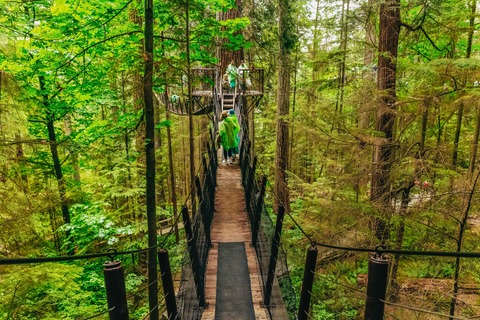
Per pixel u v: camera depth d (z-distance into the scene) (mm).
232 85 10227
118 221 7844
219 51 10742
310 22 13461
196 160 16438
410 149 4773
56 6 4957
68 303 5262
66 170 8180
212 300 3242
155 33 5176
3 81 3832
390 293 4754
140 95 7051
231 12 10008
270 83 15109
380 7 5621
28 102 4961
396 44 5547
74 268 4793
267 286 3146
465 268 4262
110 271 1524
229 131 7289
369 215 4777
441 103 4062
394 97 4906
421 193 4816
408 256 4734
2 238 4637
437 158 4590
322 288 5902
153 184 3605
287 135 10891
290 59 10602
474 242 4363
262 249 3727
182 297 2566
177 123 16875
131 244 7898
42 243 6617
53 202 5789
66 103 6949
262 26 10758
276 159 11156
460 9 5668
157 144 13641
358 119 6434
